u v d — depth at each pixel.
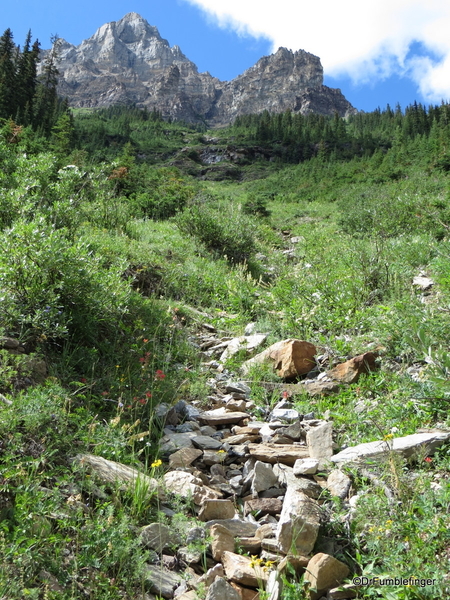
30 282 4.95
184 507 3.35
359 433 4.27
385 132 86.25
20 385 4.00
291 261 14.83
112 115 129.50
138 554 2.78
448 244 9.15
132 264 8.80
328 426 4.19
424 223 13.66
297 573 2.79
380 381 5.02
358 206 18.36
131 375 5.19
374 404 4.71
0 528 2.62
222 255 13.10
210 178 70.62
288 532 2.94
